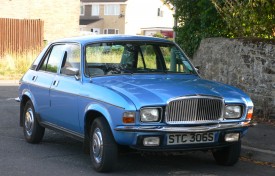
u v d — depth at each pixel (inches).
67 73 290.2
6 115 467.8
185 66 314.3
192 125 247.8
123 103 241.8
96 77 284.2
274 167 291.1
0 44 1141.1
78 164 285.1
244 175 269.6
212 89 264.1
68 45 312.8
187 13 568.1
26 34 1177.4
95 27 2642.7
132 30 2669.8
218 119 255.1
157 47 313.6
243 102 263.6
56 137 370.6
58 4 1626.5
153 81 275.1
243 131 267.4
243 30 475.8
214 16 525.7
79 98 276.2
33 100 335.0
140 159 302.8
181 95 245.8
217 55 475.5
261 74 422.3
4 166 279.0
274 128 379.6
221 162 288.8
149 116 241.6
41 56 343.6
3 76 856.9
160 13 2842.0
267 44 419.2
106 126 255.4
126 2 2610.7
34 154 311.4
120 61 298.8
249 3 450.3
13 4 1530.5
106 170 259.6
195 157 313.1
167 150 247.8
